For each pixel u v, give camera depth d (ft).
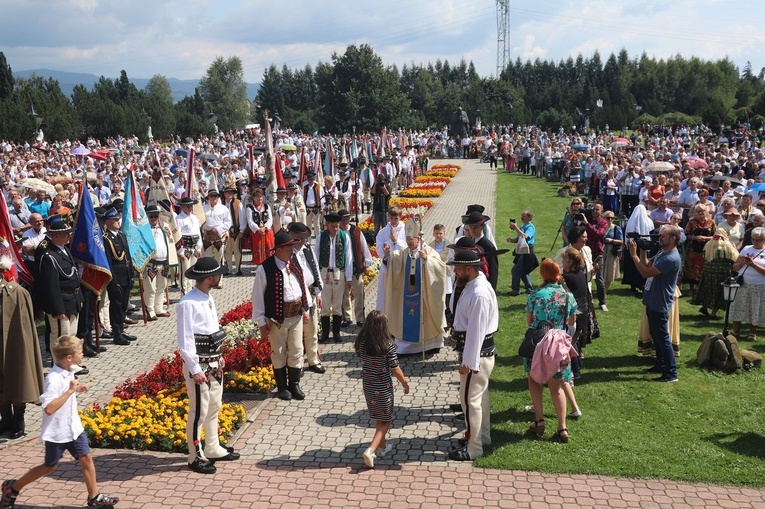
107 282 34.04
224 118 279.69
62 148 137.90
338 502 20.02
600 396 27.58
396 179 104.37
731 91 308.81
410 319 32.30
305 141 163.02
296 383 28.45
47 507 19.94
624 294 43.98
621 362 31.40
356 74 238.27
